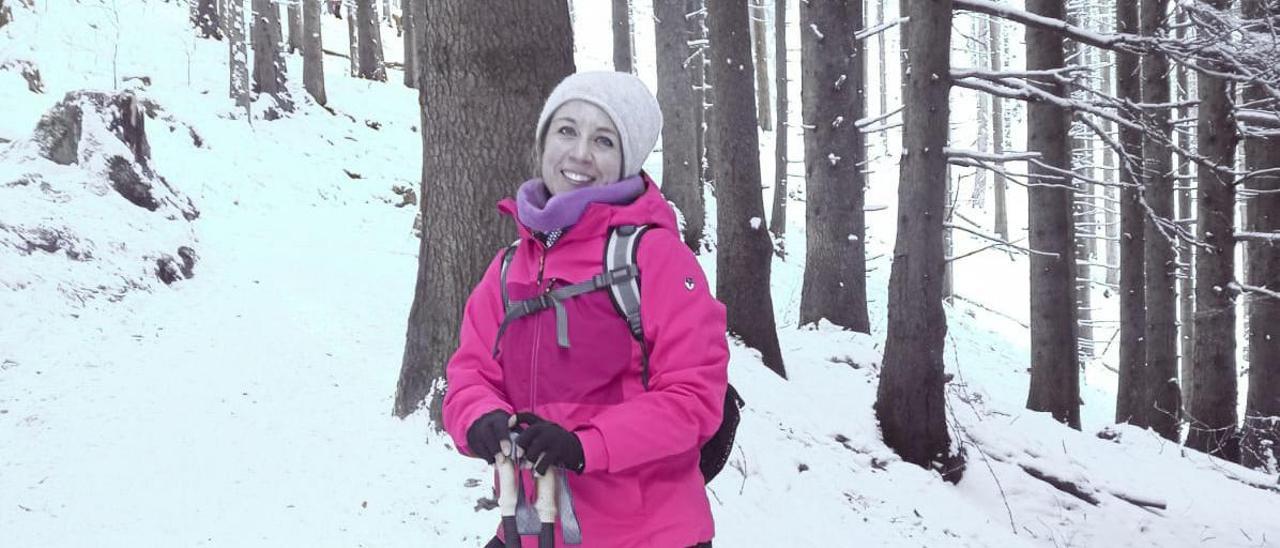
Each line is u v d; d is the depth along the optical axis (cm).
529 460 169
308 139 1855
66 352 710
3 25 1800
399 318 897
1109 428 1072
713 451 198
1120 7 1177
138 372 694
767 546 539
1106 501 819
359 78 2473
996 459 853
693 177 1728
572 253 189
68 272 836
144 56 1936
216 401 642
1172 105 841
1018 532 757
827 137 1141
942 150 784
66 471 528
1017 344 2572
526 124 537
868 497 682
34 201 924
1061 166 1076
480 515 476
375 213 1634
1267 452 1072
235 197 1435
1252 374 1102
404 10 2559
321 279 1028
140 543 450
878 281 2370
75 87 1667
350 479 513
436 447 539
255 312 871
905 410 802
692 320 181
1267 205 1099
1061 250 1078
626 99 197
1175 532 791
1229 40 844
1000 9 795
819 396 876
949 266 2534
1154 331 1209
